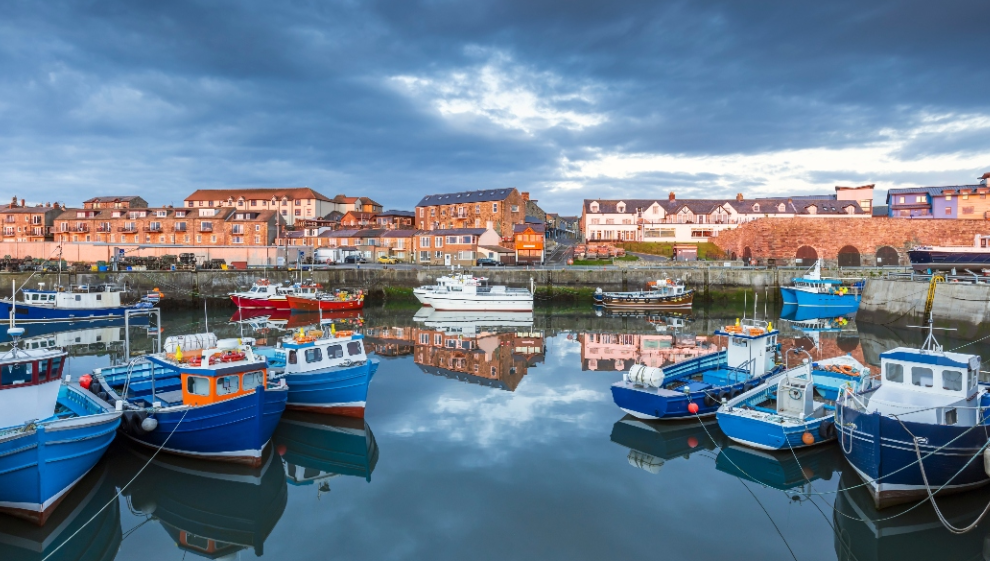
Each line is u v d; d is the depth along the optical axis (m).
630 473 15.07
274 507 13.43
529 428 18.61
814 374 19.45
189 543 12.09
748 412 16.41
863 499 13.37
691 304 54.84
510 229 81.75
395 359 29.72
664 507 13.23
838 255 68.12
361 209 107.94
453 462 15.81
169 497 14.00
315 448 16.92
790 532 12.17
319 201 103.12
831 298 50.75
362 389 18.73
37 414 13.62
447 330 40.88
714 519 12.72
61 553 11.73
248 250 68.75
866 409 13.55
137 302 49.34
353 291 58.31
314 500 13.69
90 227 85.19
